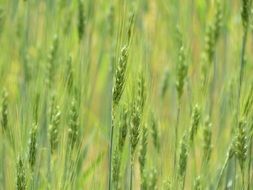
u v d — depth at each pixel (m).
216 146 1.79
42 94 1.66
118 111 1.52
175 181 1.57
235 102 1.67
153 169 1.58
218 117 1.85
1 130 1.69
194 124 1.60
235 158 1.65
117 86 1.49
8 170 1.66
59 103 1.63
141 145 1.55
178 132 1.66
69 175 1.58
